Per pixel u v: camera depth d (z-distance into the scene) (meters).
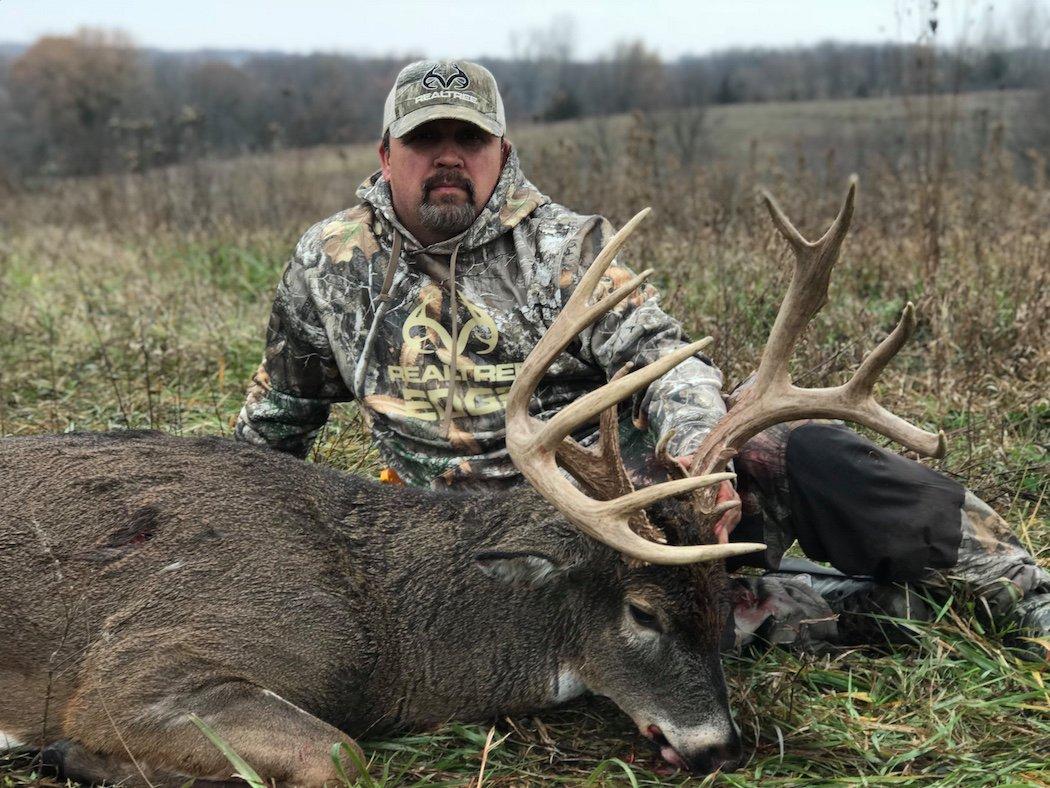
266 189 5.77
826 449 1.69
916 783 1.46
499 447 1.83
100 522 1.58
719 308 2.81
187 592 1.53
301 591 1.55
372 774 1.52
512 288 1.83
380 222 1.88
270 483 1.65
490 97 1.81
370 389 1.87
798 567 1.93
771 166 4.55
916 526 1.68
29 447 1.68
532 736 1.61
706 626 1.52
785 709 1.59
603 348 1.79
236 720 1.45
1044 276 2.91
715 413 1.67
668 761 1.55
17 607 1.54
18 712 1.54
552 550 1.56
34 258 4.64
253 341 3.09
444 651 1.60
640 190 4.18
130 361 3.02
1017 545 1.74
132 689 1.47
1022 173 5.80
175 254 4.39
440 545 1.62
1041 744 1.51
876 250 3.44
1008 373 2.62
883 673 1.69
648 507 1.51
